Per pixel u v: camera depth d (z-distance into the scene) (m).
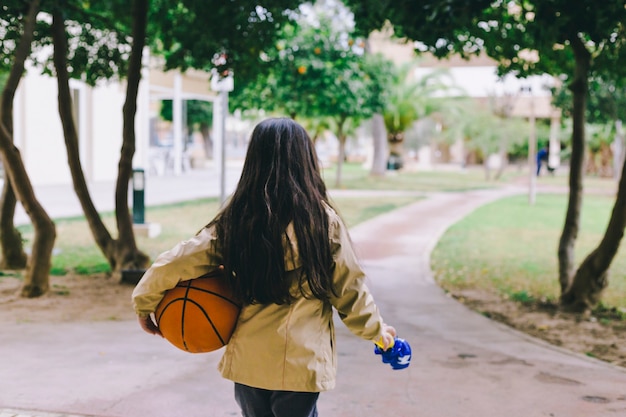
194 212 20.41
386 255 13.86
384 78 28.66
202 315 2.66
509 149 45.53
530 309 9.19
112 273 10.47
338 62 24.78
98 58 11.59
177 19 11.24
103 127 30.80
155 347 6.69
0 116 8.93
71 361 6.16
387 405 5.17
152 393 5.32
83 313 8.21
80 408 4.96
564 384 5.76
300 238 2.59
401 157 50.28
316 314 2.68
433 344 7.11
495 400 5.32
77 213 19.17
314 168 2.77
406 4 8.24
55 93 27.56
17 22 10.10
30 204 9.02
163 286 2.67
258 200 2.64
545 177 50.56
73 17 10.78
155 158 39.44
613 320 8.61
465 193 32.19
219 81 12.04
